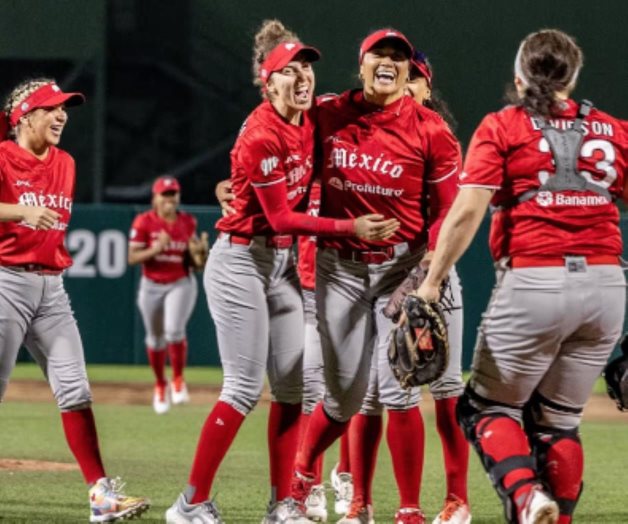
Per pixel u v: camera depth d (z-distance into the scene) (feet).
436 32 168.14
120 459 91.81
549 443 50.01
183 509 57.88
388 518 67.97
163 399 123.75
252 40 181.37
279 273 58.23
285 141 55.67
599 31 166.61
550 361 48.34
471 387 49.83
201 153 184.14
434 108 66.03
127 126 184.96
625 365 51.55
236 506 71.31
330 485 80.48
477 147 47.78
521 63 48.85
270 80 56.03
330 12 171.83
